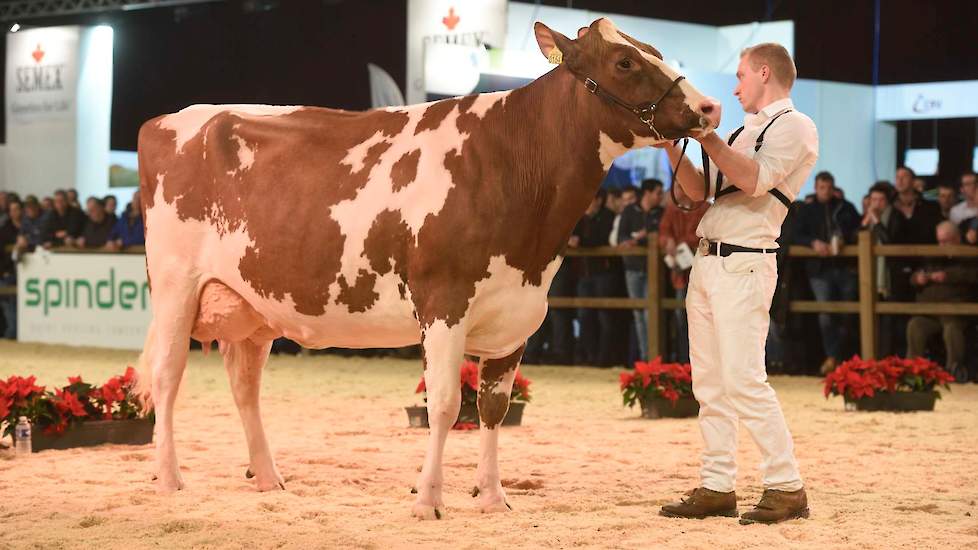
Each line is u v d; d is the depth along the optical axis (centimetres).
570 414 1113
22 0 2488
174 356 693
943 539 552
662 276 1544
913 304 1391
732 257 598
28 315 2064
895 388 1130
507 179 600
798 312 1488
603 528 579
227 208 670
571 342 1667
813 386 1371
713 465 615
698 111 575
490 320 608
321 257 630
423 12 1847
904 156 2383
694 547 535
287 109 687
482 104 620
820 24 2447
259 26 2794
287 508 634
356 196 624
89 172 2453
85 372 1569
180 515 608
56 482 718
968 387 1352
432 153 612
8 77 2506
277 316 661
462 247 593
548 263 614
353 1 2628
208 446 885
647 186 1595
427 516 599
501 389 630
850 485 714
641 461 812
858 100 2278
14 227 2138
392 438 938
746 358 595
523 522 591
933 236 1419
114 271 1934
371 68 2058
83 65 2433
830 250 1430
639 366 1081
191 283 691
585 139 597
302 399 1242
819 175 1472
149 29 2917
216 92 2852
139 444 896
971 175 1443
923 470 770
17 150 2502
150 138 711
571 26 2023
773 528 580
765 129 600
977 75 2445
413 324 622
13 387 840
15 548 536
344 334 648
